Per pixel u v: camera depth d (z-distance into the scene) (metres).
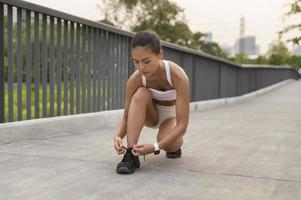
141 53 2.58
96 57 5.16
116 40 5.61
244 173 2.82
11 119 3.88
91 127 4.82
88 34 5.00
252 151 3.65
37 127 4.02
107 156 3.24
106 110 5.41
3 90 3.75
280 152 3.62
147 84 2.88
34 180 2.53
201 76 9.02
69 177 2.62
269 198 2.28
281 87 22.98
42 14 4.21
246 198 2.28
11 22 3.79
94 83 5.14
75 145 3.70
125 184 2.49
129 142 2.79
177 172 2.80
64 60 4.61
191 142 4.09
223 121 6.15
